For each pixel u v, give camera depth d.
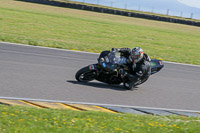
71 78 17.38
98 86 16.58
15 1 71.75
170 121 11.74
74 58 23.34
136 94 16.16
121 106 13.75
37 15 49.69
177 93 17.55
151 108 14.12
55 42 28.67
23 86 14.48
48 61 20.91
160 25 64.44
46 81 15.94
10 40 26.34
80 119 10.41
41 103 12.53
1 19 39.16
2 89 13.55
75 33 37.06
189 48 38.03
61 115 10.66
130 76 16.14
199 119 12.59
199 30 66.00
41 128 9.06
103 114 11.55
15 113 10.18
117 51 16.47
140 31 48.22
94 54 26.31
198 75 23.59
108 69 15.69
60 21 46.16
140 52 15.97
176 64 26.61
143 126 10.45
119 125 10.29
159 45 36.91
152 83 18.98
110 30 44.31
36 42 27.05
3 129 8.58
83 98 14.11
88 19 54.84
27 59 20.52
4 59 19.53
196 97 17.33
